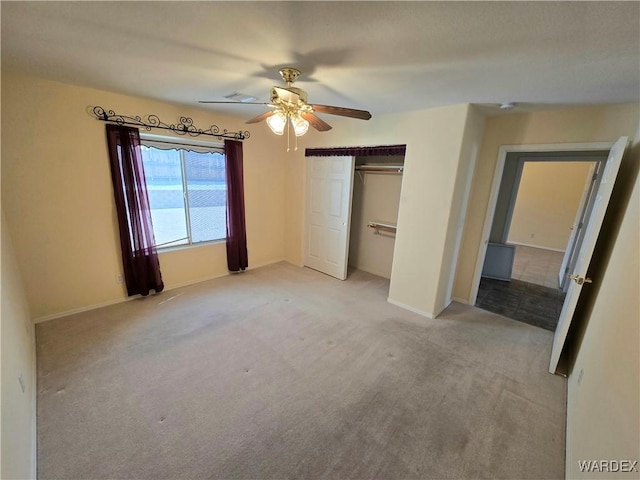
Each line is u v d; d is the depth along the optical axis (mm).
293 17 1301
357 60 1761
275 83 2346
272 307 3342
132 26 1435
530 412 1936
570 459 1544
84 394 1958
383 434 1743
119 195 3008
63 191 2727
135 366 2258
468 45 1501
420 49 1577
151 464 1525
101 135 2844
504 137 3080
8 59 1947
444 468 1552
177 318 3008
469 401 2018
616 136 2498
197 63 1932
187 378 2154
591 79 1876
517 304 3668
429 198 3059
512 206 4453
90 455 1556
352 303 3529
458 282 3664
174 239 3746
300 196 4605
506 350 2637
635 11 1113
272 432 1734
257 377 2193
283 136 4574
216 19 1343
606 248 2234
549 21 1230
